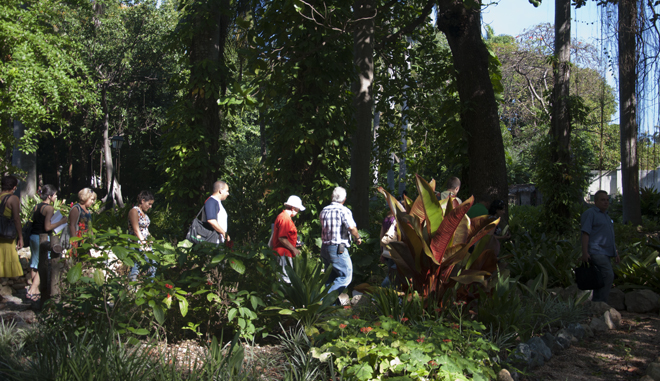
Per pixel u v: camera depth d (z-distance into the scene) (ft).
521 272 20.90
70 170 116.26
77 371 9.34
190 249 14.49
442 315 13.43
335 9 26.08
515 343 13.57
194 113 29.89
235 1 33.63
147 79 99.55
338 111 27.02
